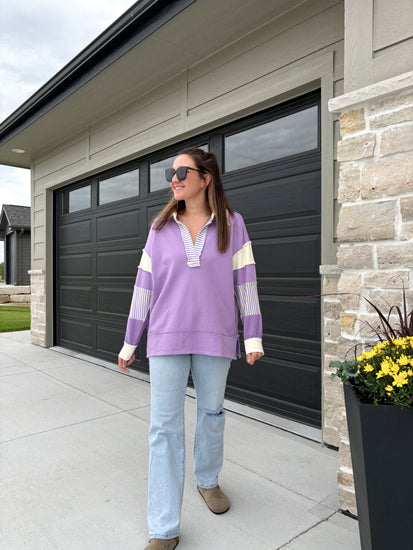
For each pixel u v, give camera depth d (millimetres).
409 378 1124
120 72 3631
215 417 1660
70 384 3920
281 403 3008
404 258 1561
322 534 1605
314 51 2625
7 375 4285
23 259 18031
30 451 2395
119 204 4727
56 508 1793
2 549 1511
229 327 1596
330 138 2533
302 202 2850
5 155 6266
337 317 2475
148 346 1574
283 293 2988
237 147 3336
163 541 1454
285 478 2078
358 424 1177
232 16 2816
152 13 2936
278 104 2977
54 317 6027
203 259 1544
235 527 1645
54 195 6039
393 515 1143
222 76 3248
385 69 1626
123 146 4391
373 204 1646
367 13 1681
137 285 1644
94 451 2396
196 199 1612
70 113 4570
